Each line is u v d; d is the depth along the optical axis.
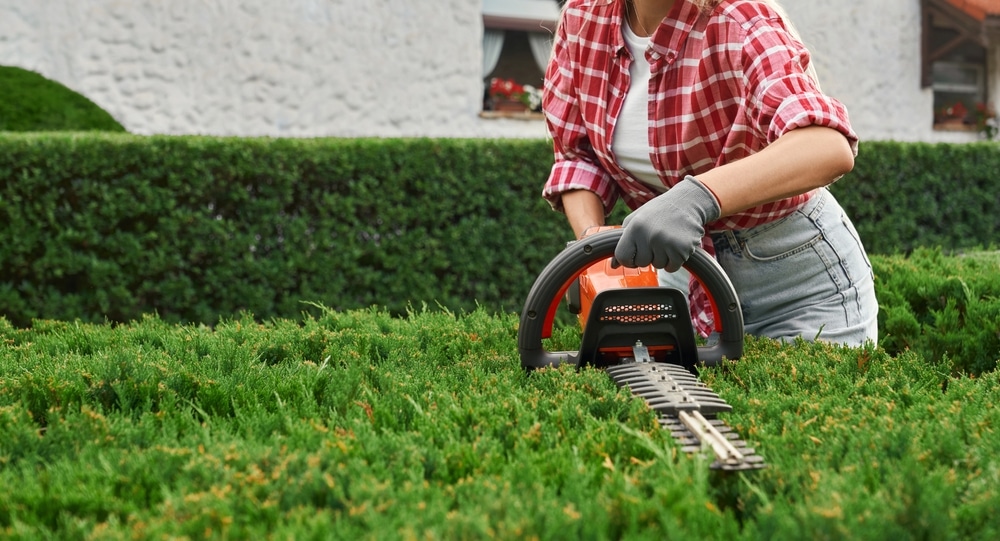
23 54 7.50
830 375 1.59
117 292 5.03
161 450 1.17
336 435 1.25
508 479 1.07
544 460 1.15
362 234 5.59
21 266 4.95
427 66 8.80
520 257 5.89
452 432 1.29
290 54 8.29
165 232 5.12
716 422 1.30
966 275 2.80
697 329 2.12
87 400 1.52
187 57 7.97
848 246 2.06
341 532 0.92
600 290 1.63
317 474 1.06
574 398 1.40
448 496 1.06
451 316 2.39
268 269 5.31
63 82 7.63
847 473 1.10
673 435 1.24
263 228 5.29
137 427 1.32
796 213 2.00
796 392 1.51
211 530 0.95
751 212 1.92
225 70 8.10
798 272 2.04
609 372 1.57
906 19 10.80
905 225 6.89
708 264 1.58
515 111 9.37
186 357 1.82
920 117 11.02
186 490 1.05
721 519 0.98
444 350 1.98
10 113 6.70
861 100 10.67
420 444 1.23
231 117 8.16
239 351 1.82
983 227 7.22
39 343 2.09
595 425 1.30
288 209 5.45
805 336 2.03
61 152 4.88
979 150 7.11
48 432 1.29
